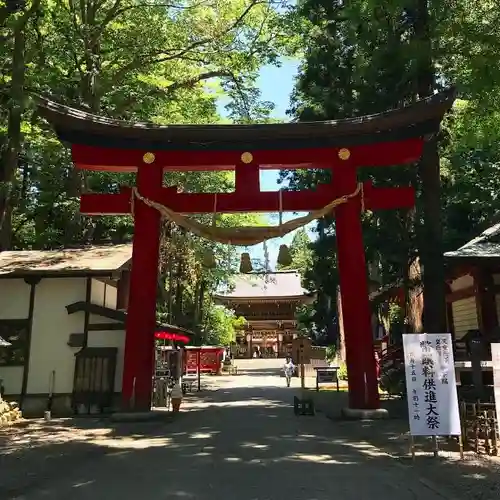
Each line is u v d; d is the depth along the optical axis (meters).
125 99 20.33
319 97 16.41
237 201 12.03
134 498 5.42
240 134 12.02
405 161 11.89
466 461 7.12
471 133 12.53
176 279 30.09
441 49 10.45
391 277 20.22
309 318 38.00
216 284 38.47
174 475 6.44
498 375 7.14
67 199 22.34
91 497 5.50
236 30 20.77
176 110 23.14
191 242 26.02
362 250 11.81
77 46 18.52
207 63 21.50
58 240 24.58
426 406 7.37
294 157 12.16
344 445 8.44
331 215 17.73
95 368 13.45
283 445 8.45
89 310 13.73
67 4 20.14
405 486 5.87
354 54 15.28
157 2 20.41
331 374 20.55
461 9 10.24
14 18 14.05
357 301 11.57
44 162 22.06
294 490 5.69
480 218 18.52
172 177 22.09
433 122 11.44
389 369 19.47
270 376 34.34
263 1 19.56
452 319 17.03
